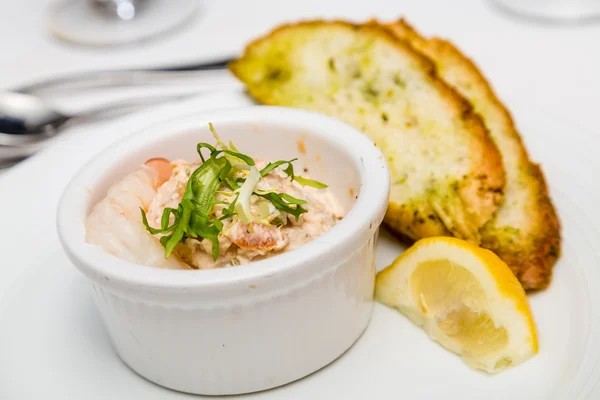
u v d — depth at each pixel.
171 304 0.22
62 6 0.47
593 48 0.38
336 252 0.22
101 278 0.22
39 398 0.24
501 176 0.28
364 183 0.24
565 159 0.29
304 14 0.44
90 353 0.25
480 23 0.41
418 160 0.29
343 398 0.24
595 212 0.27
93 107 0.36
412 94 0.32
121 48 0.42
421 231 0.27
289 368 0.24
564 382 0.23
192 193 0.23
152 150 0.27
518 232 0.27
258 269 0.21
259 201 0.23
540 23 0.41
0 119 0.35
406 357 0.25
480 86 0.33
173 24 0.43
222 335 0.22
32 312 0.26
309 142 0.27
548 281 0.26
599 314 0.24
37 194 0.30
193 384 0.24
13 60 0.42
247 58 0.35
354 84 0.33
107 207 0.24
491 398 0.23
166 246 0.23
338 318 0.24
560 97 0.34
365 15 0.43
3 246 0.28
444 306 0.25
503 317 0.24
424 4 0.44
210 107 0.33
